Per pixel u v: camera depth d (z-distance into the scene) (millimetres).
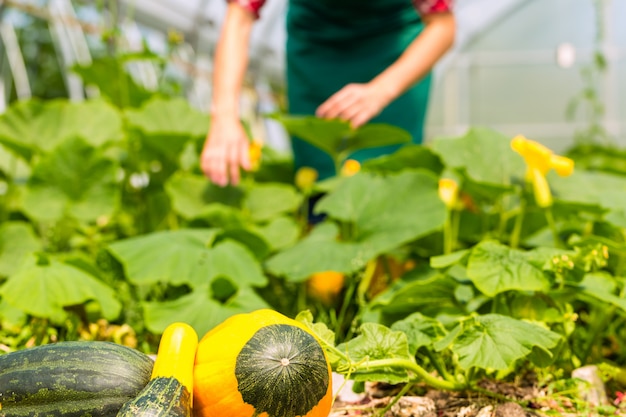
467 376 1203
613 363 1438
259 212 2059
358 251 1603
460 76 9602
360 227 1696
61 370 953
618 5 8812
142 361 1003
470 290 1346
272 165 2447
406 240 1591
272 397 956
